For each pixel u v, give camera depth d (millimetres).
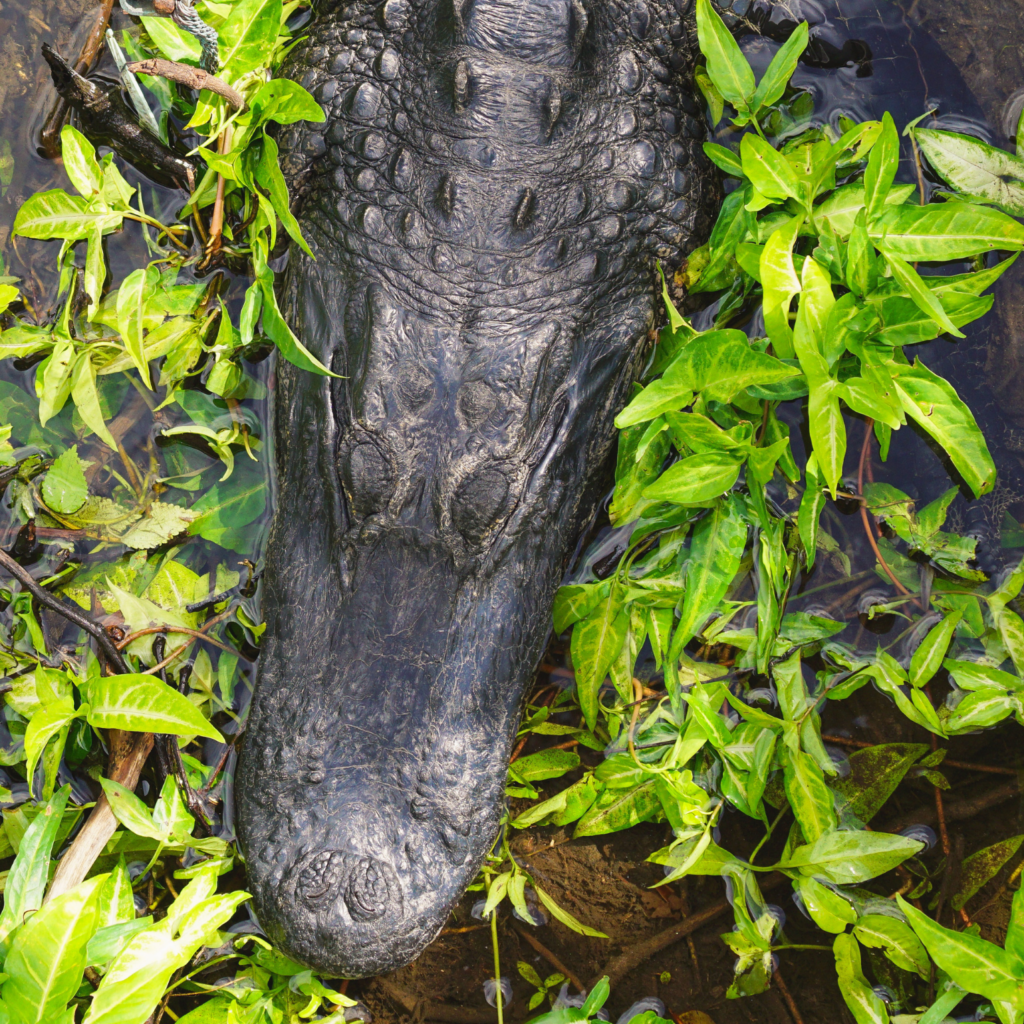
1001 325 3004
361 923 2133
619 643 2672
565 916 2621
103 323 2842
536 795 2738
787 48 2691
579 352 2590
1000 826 2740
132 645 2605
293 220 2438
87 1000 2221
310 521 2434
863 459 2961
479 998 2605
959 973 2236
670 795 2609
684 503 2549
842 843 2521
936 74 3205
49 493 2721
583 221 2639
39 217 2666
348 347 2490
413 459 2311
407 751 2264
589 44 2746
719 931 2674
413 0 2785
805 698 2736
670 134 2965
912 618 2889
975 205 2434
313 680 2311
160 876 2555
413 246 2508
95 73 3062
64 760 2574
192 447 2885
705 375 2391
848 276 2514
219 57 2592
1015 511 2922
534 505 2447
